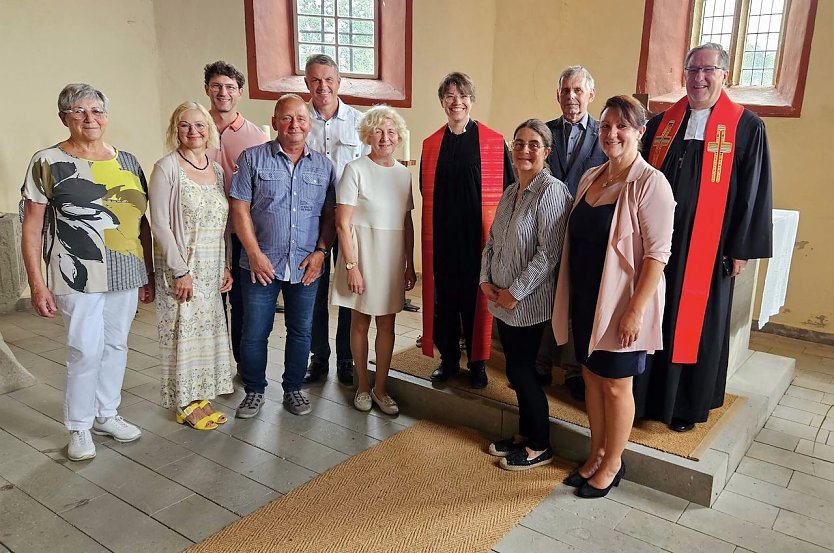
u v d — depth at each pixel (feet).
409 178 9.68
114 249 8.48
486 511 7.63
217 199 9.25
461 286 9.82
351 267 9.59
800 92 14.29
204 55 17.06
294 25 17.62
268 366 12.38
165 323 9.34
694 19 16.38
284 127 9.13
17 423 9.84
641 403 8.89
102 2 16.10
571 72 9.48
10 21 14.85
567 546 7.00
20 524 7.27
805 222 14.67
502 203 8.46
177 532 7.16
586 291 7.47
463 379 10.53
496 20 18.13
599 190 7.46
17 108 15.26
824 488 8.36
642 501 7.91
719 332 8.59
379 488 8.10
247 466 8.65
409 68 17.94
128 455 8.91
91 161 8.27
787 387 11.90
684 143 8.52
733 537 7.23
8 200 15.48
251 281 9.60
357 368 10.45
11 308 15.65
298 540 7.03
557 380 10.36
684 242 8.39
